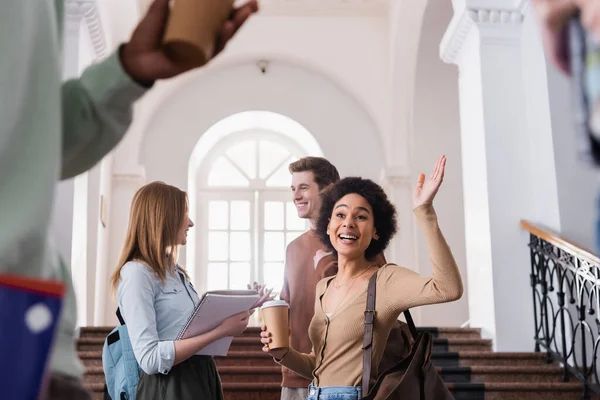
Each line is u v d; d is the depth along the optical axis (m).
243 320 2.83
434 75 10.09
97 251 8.84
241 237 11.53
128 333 2.81
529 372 5.86
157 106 10.77
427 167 10.18
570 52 0.79
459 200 10.05
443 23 9.72
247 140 11.76
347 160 10.84
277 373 6.10
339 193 2.88
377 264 2.98
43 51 0.94
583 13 0.77
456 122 10.18
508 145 6.70
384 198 2.87
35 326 0.75
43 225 0.89
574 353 5.60
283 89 11.04
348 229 2.78
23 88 0.90
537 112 6.57
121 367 2.85
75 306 1.03
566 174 6.26
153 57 1.04
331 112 10.99
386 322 2.62
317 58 10.78
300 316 3.54
